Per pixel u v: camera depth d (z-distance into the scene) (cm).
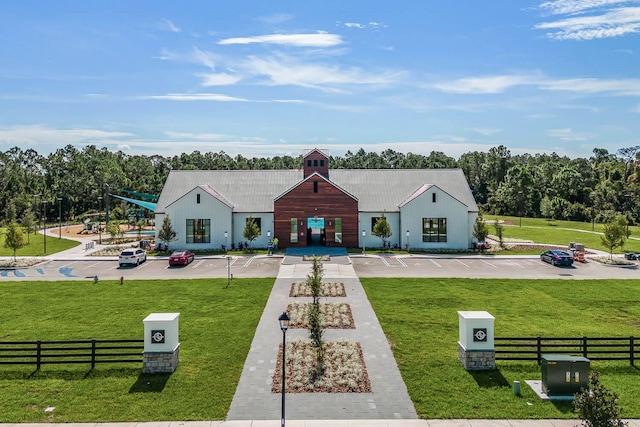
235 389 1834
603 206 10169
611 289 3459
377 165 15462
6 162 13525
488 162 13638
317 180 5438
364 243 5472
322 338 2373
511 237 6706
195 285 3594
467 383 1883
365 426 1575
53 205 10869
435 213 5403
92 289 3481
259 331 2483
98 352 2216
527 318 2747
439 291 3369
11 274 4103
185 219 5422
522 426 1576
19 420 1616
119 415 1647
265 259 4794
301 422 1599
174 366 2009
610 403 1341
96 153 15688
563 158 17725
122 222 9350
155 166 15712
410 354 2177
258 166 15225
